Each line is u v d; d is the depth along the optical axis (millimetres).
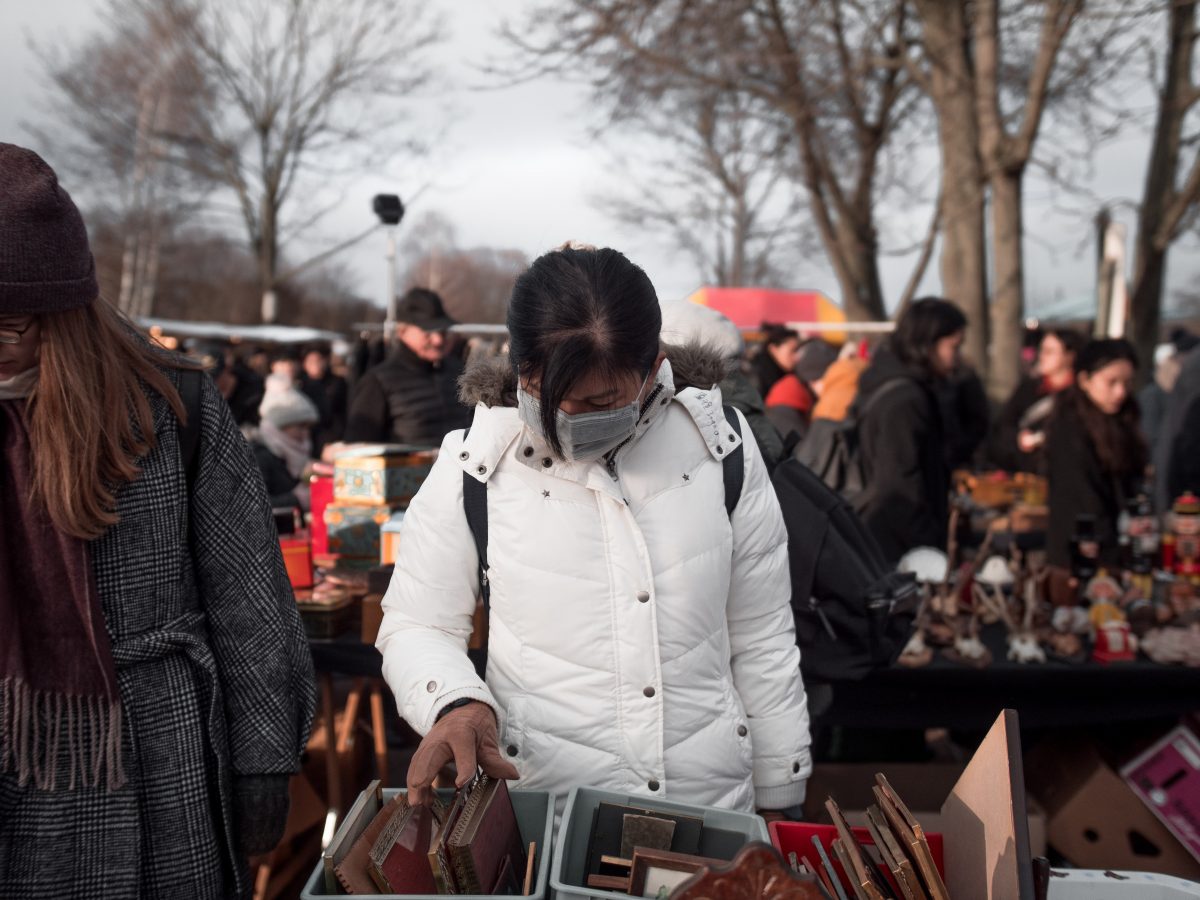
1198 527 3166
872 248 12852
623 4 8461
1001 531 4496
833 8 9234
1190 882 1511
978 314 8789
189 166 24734
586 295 1243
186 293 36156
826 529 2172
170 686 1335
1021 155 8312
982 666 2564
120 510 1296
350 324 41219
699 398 1511
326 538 3102
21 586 1242
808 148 11570
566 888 1185
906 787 2812
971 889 1278
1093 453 3141
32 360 1260
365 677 2633
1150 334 9547
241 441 1454
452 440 1507
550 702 1444
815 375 5098
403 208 7652
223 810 1372
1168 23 8281
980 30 8320
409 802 1244
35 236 1195
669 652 1439
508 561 1434
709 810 1369
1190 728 2660
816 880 1076
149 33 23422
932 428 3107
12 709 1225
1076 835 2660
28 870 1251
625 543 1411
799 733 1591
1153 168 9422
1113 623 2674
